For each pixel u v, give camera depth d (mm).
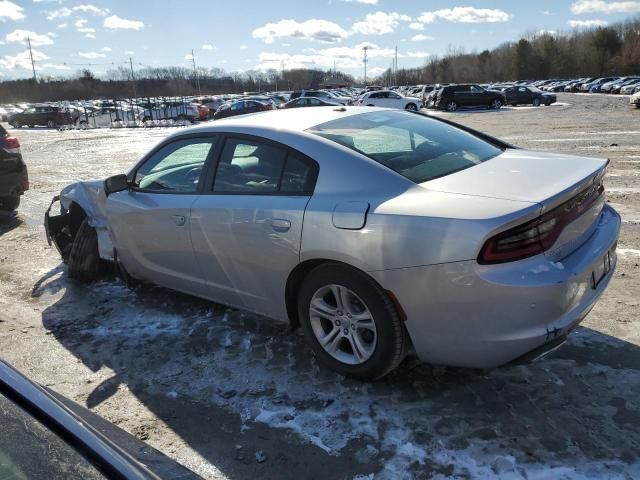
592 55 100875
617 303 4180
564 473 2471
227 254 3617
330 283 3127
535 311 2578
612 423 2799
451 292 2664
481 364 2785
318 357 3391
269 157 3463
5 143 8016
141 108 43844
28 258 6125
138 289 4945
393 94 35438
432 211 2725
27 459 1350
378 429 2857
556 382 3172
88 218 5031
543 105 40000
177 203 3893
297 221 3158
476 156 3553
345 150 3225
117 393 3324
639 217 6582
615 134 16500
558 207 2732
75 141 25141
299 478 2564
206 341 3908
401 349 3002
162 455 1677
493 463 2562
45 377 3541
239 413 3066
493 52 124000
